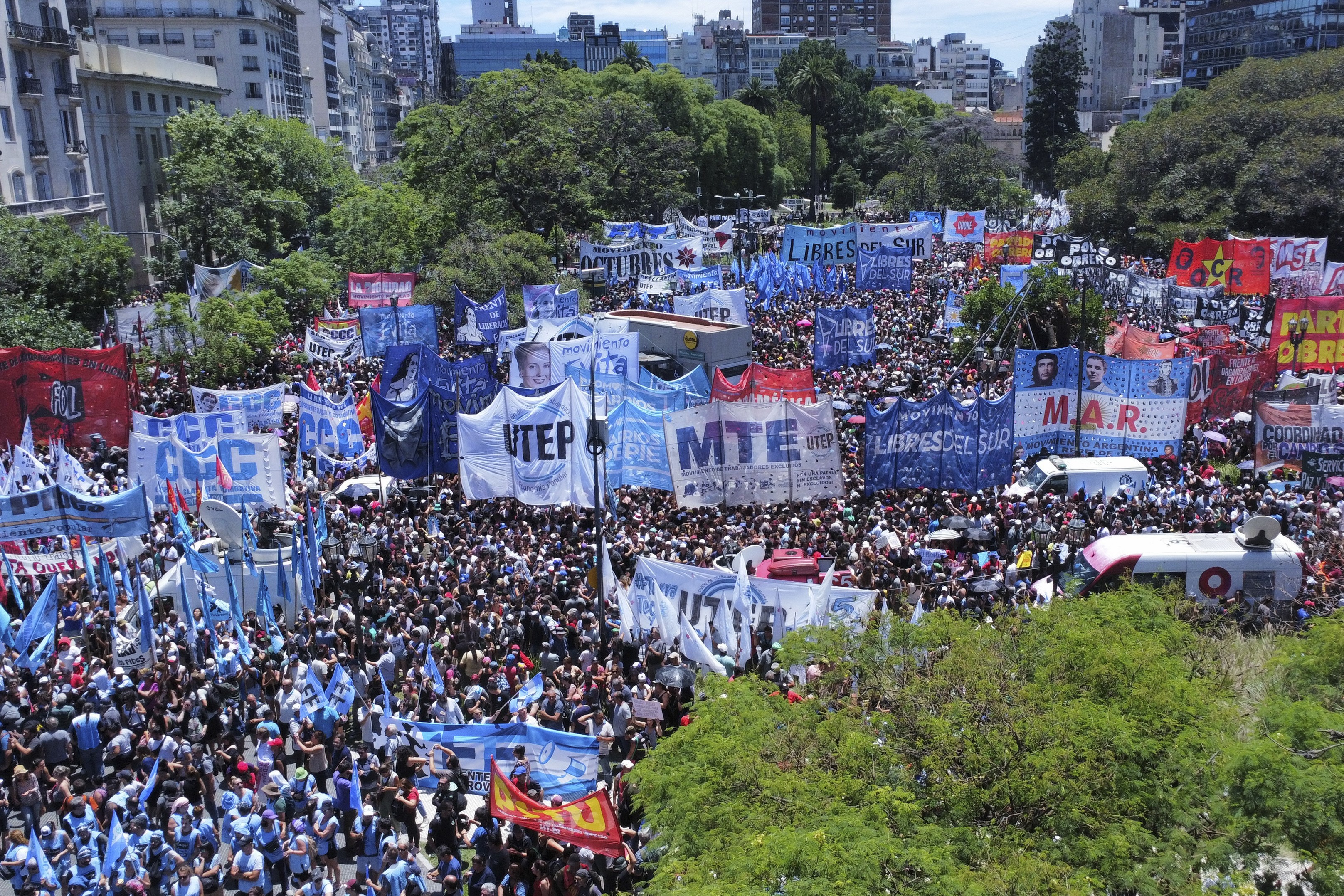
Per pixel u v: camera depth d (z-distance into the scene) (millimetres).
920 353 48812
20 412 33125
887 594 22922
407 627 22203
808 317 56844
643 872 15805
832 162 165625
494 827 16031
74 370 33500
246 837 15680
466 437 27938
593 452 22188
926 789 13445
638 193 91750
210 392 33125
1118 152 92938
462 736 16938
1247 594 23094
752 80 165625
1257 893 12273
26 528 21719
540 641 22172
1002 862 12094
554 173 75500
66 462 26969
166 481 27203
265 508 27188
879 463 28922
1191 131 86750
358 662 21703
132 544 25516
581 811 14438
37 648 20734
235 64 113625
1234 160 82688
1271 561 23016
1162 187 86250
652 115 93188
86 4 96500
